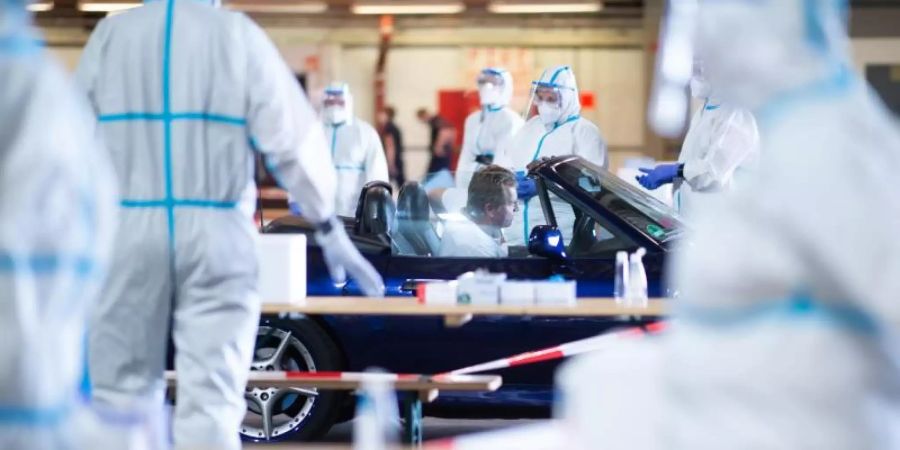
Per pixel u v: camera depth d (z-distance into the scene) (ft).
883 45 83.92
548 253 35.37
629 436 13.65
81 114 13.79
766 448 13.20
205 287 24.32
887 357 13.24
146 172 24.20
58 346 13.23
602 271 35.50
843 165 13.24
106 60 24.48
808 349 13.20
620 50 92.02
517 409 37.42
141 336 24.47
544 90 51.42
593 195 36.73
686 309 13.75
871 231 13.07
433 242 36.78
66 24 91.04
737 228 13.50
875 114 13.80
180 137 24.13
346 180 62.85
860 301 13.12
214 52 24.20
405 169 93.56
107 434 13.60
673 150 91.35
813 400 13.20
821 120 13.56
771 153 13.65
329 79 94.12
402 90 94.12
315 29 94.17
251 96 24.20
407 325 35.45
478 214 36.91
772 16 13.93
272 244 30.53
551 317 35.04
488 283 30.25
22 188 12.96
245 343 24.70
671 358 13.65
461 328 35.35
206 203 24.20
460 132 93.71
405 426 29.01
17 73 13.28
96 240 13.53
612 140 92.17
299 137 24.52
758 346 13.29
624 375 13.80
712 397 13.43
